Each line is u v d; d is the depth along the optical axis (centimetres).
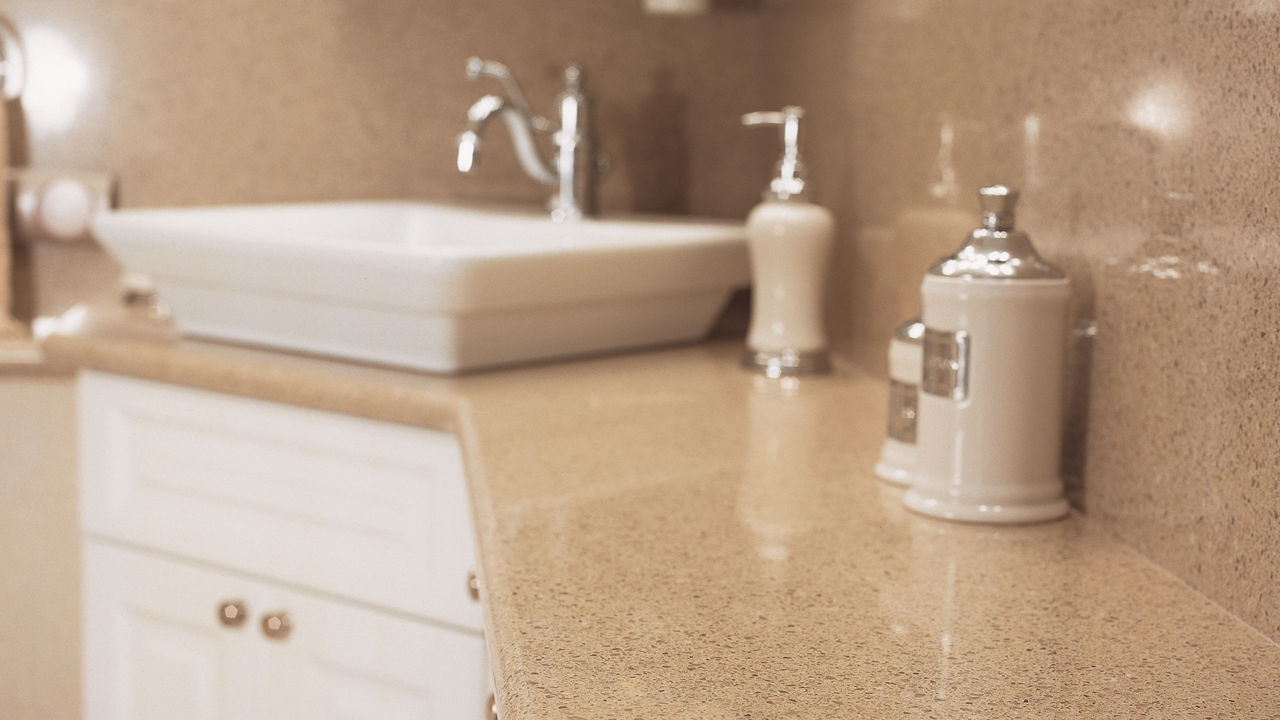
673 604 63
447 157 183
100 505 142
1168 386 69
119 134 175
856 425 104
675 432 101
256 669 131
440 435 114
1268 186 60
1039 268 76
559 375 126
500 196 184
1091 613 63
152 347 134
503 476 87
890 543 73
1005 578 68
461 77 183
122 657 143
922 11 109
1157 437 71
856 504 81
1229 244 63
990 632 60
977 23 97
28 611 160
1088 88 79
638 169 185
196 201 177
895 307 118
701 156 184
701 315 145
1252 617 61
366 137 182
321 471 123
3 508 157
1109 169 76
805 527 76
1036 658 57
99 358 137
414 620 118
